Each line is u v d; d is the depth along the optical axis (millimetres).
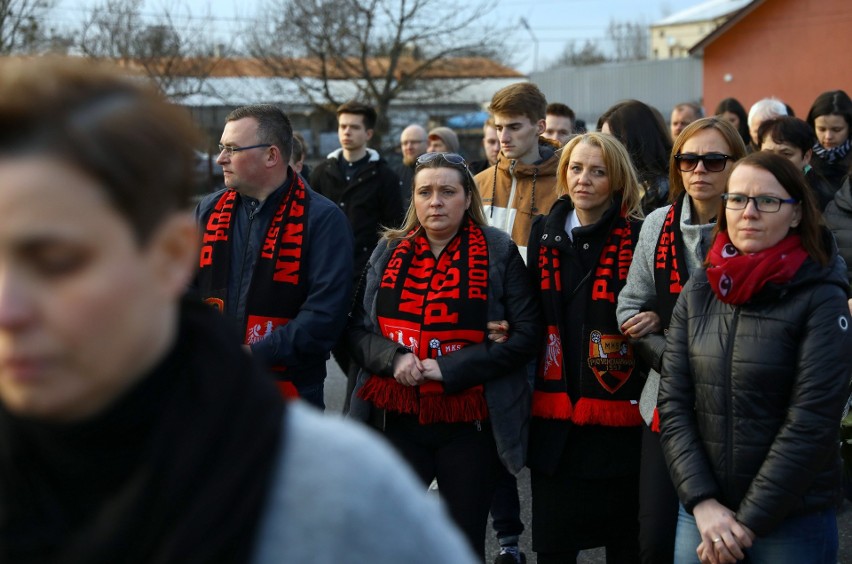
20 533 964
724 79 31016
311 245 3453
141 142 915
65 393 901
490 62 28375
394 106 28266
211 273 3479
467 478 3371
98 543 925
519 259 3533
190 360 1017
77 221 871
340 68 26797
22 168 865
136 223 914
